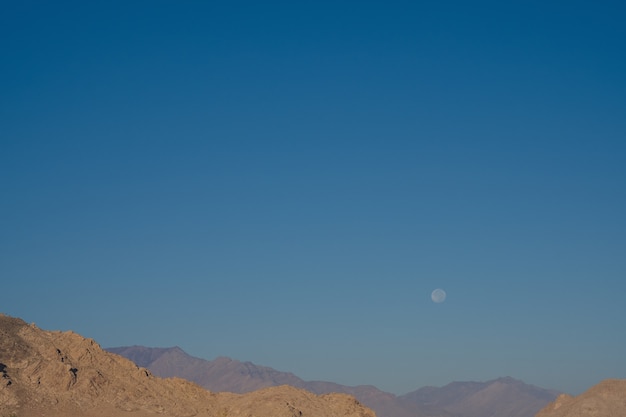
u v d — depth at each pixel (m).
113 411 172.00
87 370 183.50
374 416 196.12
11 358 178.62
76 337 195.25
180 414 178.50
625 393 183.62
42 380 175.25
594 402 182.12
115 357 195.25
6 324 191.25
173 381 195.50
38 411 164.12
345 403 194.88
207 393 195.38
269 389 195.25
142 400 180.50
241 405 181.00
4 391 166.75
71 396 173.38
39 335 192.12
